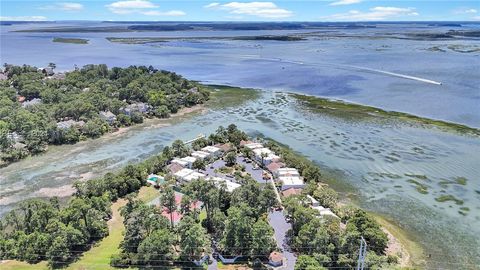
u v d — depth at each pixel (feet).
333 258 218.18
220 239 238.07
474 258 231.30
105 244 244.83
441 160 368.27
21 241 232.32
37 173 354.13
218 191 264.52
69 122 462.60
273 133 456.04
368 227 241.35
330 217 248.93
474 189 312.50
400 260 228.22
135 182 317.01
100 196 288.30
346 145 412.16
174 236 235.20
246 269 221.25
